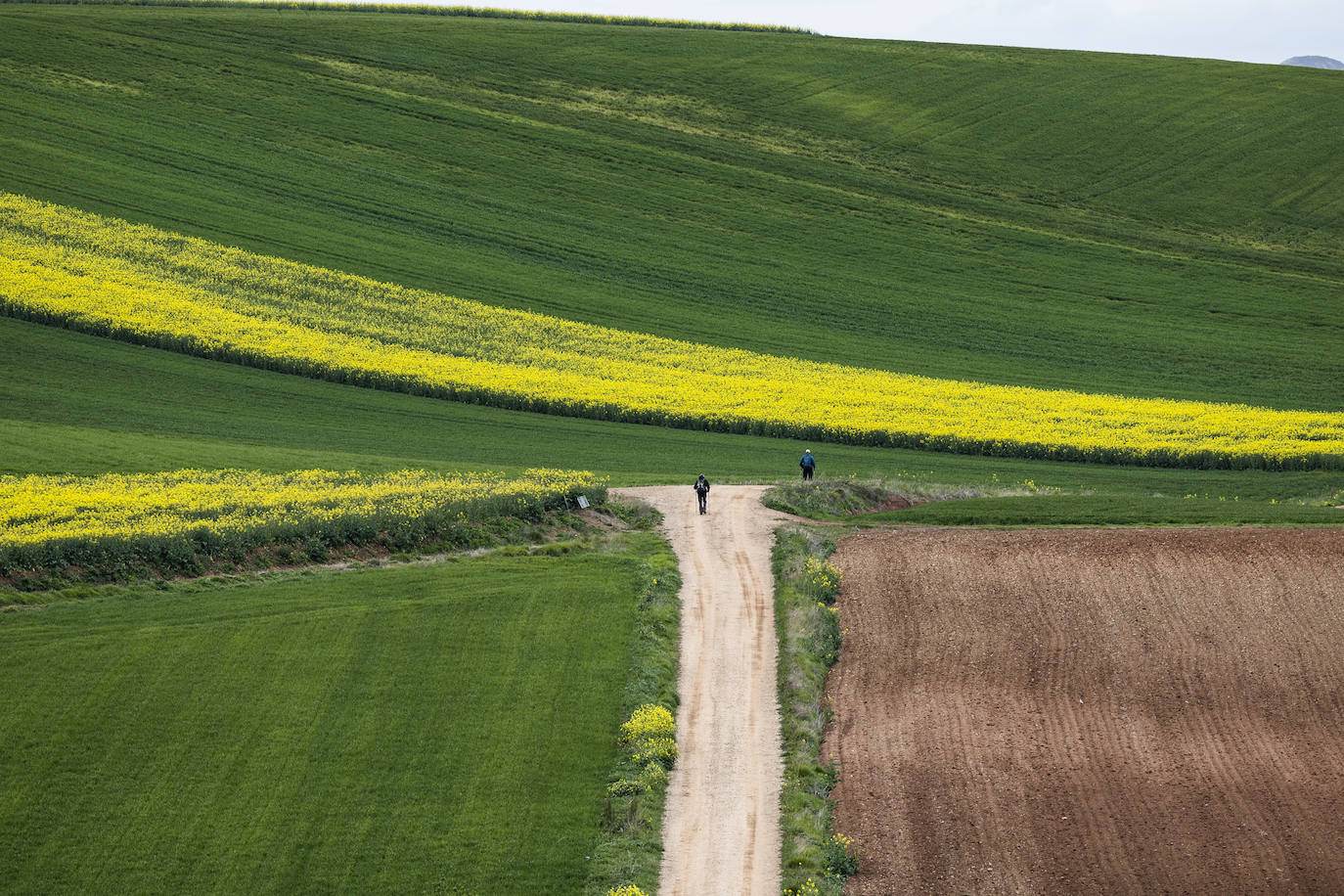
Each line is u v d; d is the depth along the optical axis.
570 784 24.09
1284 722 25.73
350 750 24.81
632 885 20.81
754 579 35.25
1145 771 24.12
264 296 67.69
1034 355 70.50
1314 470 51.41
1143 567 33.16
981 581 33.25
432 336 66.00
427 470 47.66
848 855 21.66
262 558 34.72
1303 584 31.44
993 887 20.91
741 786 24.16
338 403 56.84
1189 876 20.94
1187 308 77.56
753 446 54.94
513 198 87.50
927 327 74.19
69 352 57.88
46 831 22.09
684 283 78.25
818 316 75.06
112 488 39.59
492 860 21.88
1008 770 24.33
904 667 28.89
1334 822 22.22
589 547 38.19
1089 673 28.06
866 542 37.44
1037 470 51.94
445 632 30.09
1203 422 58.28
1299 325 75.06
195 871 21.34
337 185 85.19
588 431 56.00
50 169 78.62
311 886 21.12
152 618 30.05
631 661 28.91
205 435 50.03
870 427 56.50
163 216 75.81
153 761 24.12
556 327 69.81
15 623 29.14
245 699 26.42
